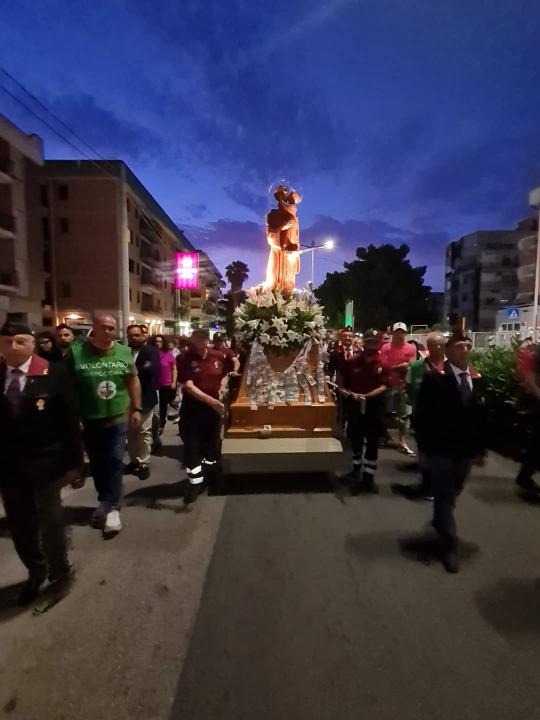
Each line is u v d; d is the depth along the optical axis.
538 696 2.30
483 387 7.14
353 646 2.66
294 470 5.19
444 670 2.47
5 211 27.72
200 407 5.01
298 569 3.50
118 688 2.37
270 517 4.49
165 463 6.47
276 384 5.48
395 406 6.92
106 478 4.19
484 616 2.92
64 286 37.56
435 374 3.73
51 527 3.09
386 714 2.20
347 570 3.48
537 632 2.77
